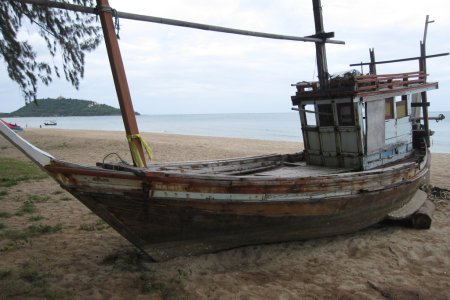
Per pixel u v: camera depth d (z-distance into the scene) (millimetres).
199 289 4789
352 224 6465
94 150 20734
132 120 5023
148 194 4629
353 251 6203
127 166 4773
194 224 5078
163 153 19500
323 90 7258
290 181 5387
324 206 5770
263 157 8078
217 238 5418
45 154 4293
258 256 5855
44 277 5008
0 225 7121
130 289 4770
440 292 4789
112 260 5594
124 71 4988
